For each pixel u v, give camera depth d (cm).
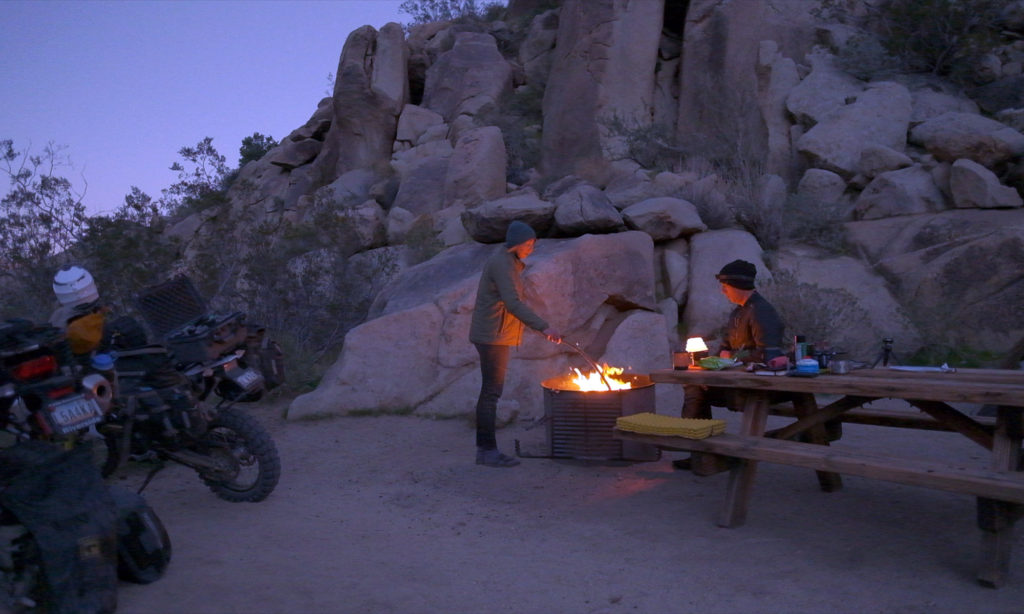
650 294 899
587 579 388
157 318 549
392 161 1605
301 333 1024
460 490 551
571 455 604
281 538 454
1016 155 1058
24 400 371
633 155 1373
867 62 1360
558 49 1538
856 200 1153
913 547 418
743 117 1336
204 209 1158
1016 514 369
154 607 359
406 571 402
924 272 960
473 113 1681
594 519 483
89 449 385
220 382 505
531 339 800
